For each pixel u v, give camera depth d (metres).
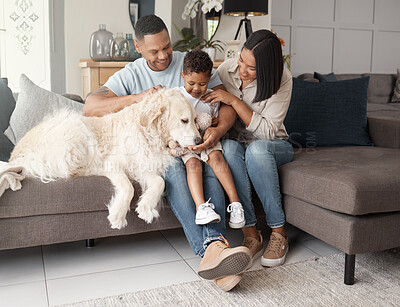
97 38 3.40
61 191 1.59
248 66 1.79
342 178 1.58
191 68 1.71
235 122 2.00
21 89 2.03
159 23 1.86
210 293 1.52
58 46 3.81
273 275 1.67
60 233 1.63
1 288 1.55
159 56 1.89
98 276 1.67
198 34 3.62
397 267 1.75
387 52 6.32
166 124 1.67
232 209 1.70
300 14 5.70
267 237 2.10
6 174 1.51
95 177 1.66
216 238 1.59
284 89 1.93
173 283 1.62
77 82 3.71
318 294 1.52
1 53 3.66
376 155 2.01
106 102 1.86
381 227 1.57
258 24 3.79
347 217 1.56
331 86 2.42
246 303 1.45
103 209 1.67
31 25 3.70
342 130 2.37
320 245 2.00
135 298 1.48
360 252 1.55
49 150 1.63
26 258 1.83
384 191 1.55
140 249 1.95
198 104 1.80
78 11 3.61
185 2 3.62
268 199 1.80
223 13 3.57
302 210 1.76
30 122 1.97
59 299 1.48
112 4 3.69
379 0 6.10
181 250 1.95
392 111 4.55
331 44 5.96
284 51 5.71
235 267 1.45
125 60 3.46
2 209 1.52
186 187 1.67
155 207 1.67
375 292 1.54
